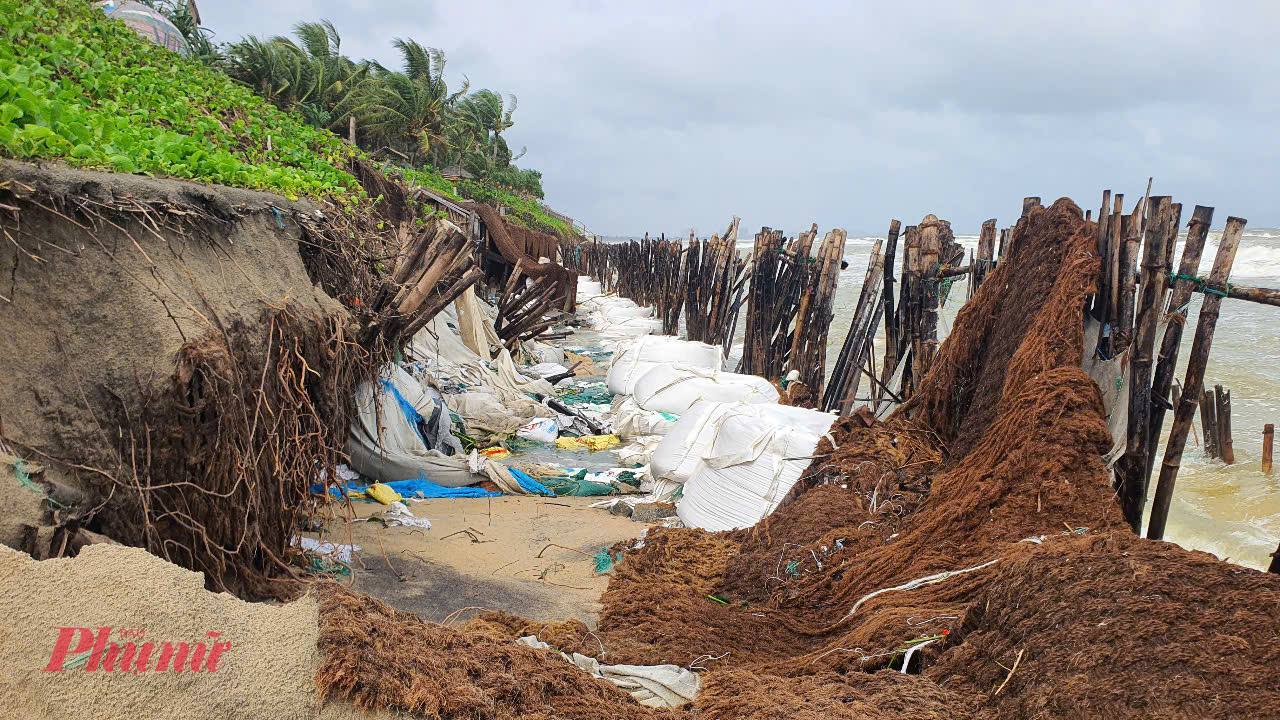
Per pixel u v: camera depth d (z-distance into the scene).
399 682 2.69
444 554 5.76
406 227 9.23
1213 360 13.59
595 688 3.18
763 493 6.27
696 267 18.97
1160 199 4.91
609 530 6.57
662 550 5.84
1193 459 8.91
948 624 3.61
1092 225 5.57
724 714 3.09
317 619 2.83
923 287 7.45
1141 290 5.02
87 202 3.61
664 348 11.90
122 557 2.66
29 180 3.42
